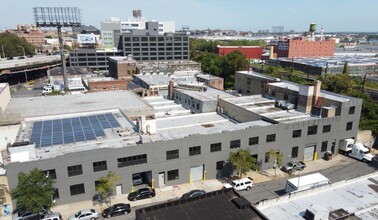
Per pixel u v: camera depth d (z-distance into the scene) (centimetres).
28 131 5138
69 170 4075
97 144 4547
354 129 6134
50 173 3991
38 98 7525
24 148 4019
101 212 4019
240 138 5034
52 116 5912
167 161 4606
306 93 6022
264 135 5203
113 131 5128
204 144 4794
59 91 10425
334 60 19500
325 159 5916
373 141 6619
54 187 4050
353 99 6050
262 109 6325
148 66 14475
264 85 8344
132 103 6969
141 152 4403
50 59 17925
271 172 5300
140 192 4347
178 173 4741
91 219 3838
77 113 6084
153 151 4472
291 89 6688
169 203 2731
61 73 13900
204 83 9738
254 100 6944
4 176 4191
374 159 5888
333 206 3061
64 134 4984
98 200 4312
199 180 4966
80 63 17512
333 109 5744
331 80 10375
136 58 18088
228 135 4922
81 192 4234
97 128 5284
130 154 4341
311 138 5666
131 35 17675
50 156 4122
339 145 6109
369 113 7150
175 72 12938
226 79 13575
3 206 4025
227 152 5006
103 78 12219
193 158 4778
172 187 4700
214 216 2581
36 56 19938
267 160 5369
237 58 13512
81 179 4172
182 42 18900
